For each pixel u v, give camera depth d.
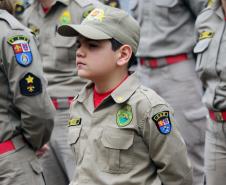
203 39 6.57
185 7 8.16
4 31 5.35
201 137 8.02
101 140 4.47
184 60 8.14
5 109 5.40
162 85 8.22
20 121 5.47
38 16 7.49
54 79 7.33
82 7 7.37
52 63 7.33
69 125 4.66
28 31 5.48
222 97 6.37
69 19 7.36
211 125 6.56
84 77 4.55
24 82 5.33
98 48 4.52
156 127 4.42
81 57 4.55
